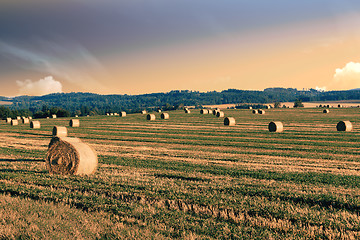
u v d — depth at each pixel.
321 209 9.75
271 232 7.94
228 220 8.80
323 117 67.94
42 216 8.71
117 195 11.05
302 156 22.12
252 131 40.97
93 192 11.41
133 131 43.62
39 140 33.69
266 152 24.11
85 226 8.11
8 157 20.94
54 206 9.60
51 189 11.66
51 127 53.09
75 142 16.00
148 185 12.48
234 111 99.00
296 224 8.49
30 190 11.40
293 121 57.81
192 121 60.59
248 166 18.14
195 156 22.06
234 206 9.76
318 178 14.45
